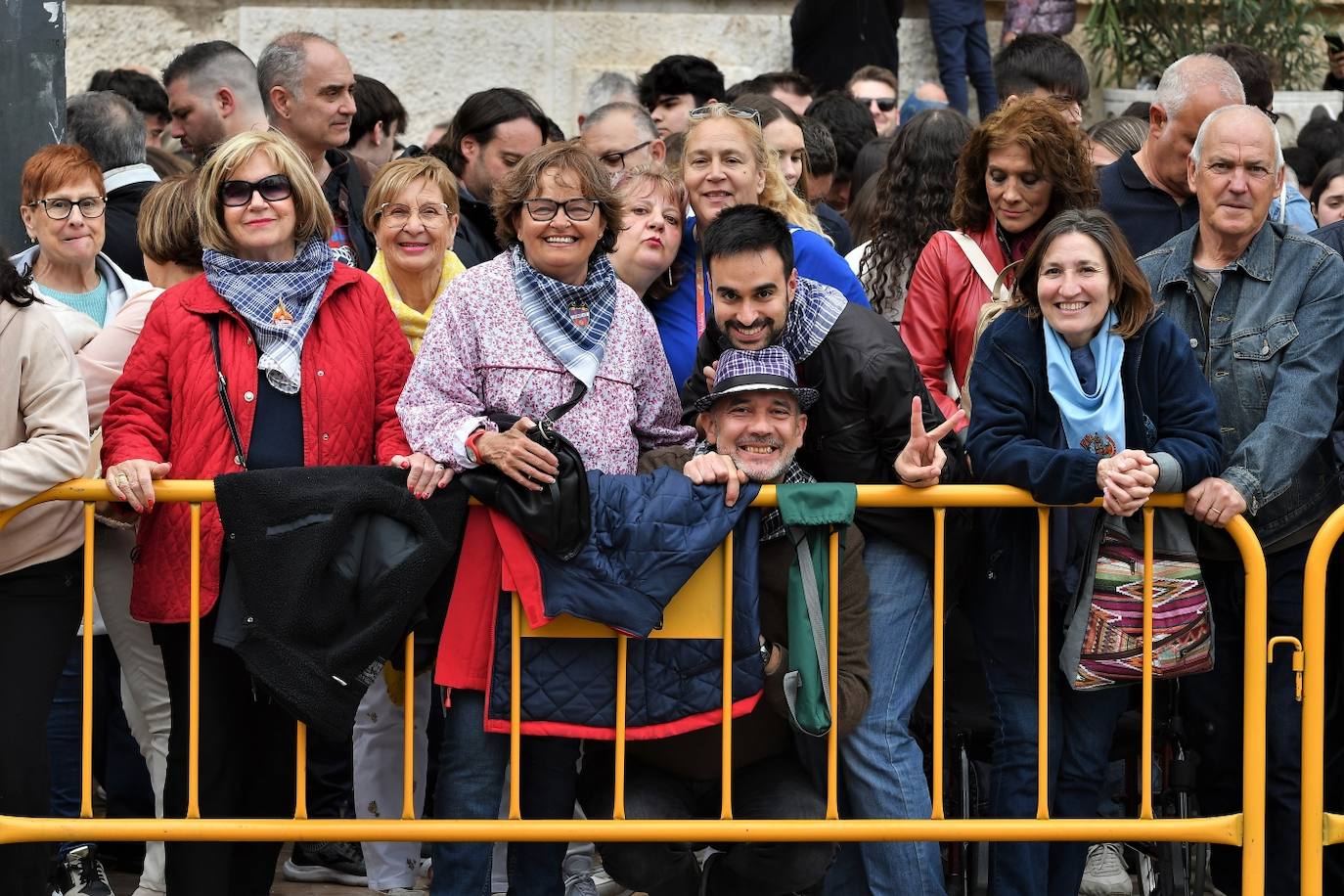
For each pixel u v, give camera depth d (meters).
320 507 6.01
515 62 13.20
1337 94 13.25
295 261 6.48
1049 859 6.80
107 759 8.19
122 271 8.11
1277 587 6.84
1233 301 6.77
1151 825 6.32
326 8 12.94
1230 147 6.67
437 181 7.56
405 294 7.66
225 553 6.23
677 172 7.87
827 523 6.18
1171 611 6.36
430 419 6.23
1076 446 6.32
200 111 9.48
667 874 6.60
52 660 6.48
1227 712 6.97
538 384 6.32
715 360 6.55
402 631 6.08
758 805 6.43
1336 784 6.97
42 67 7.88
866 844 6.57
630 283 7.22
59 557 6.46
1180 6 13.66
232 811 6.43
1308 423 6.52
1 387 6.18
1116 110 13.43
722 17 13.48
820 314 6.32
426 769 7.59
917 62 13.98
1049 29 13.44
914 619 6.52
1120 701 6.69
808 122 9.72
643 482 6.14
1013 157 7.22
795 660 6.24
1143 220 8.00
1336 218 9.60
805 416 6.35
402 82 13.05
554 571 6.06
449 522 6.12
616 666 6.20
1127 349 6.37
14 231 7.92
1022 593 6.49
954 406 7.34
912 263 8.16
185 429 6.35
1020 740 6.54
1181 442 6.24
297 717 5.99
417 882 7.92
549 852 6.49
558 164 6.34
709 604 6.21
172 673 6.45
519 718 6.18
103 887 7.57
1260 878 6.34
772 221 6.25
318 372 6.41
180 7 12.88
